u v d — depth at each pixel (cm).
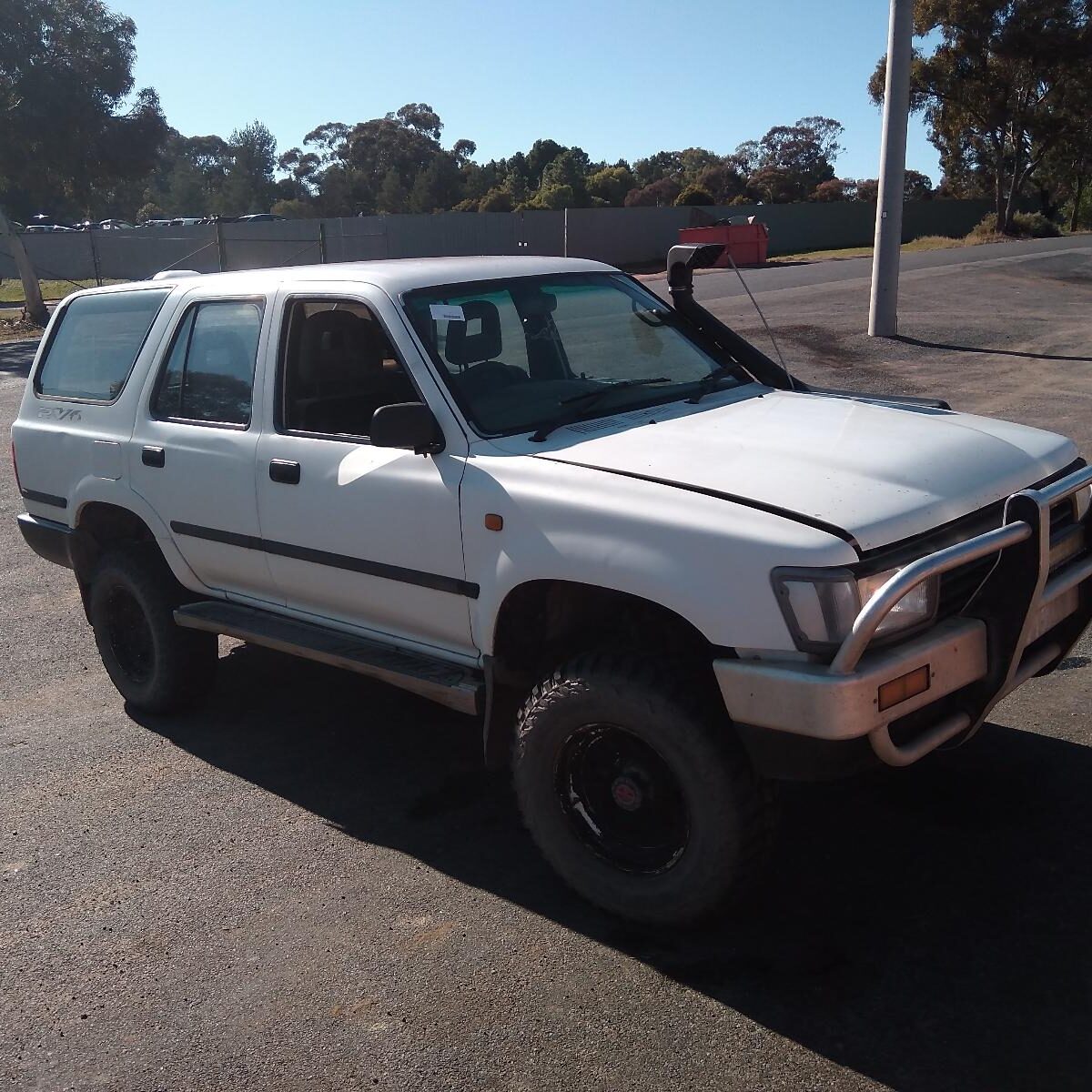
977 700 328
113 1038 315
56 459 543
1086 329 1593
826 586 293
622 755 341
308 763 479
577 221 4562
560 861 359
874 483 329
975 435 379
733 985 317
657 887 336
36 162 2869
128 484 504
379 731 508
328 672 584
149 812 443
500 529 358
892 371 1331
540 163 11100
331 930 357
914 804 407
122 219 9356
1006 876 360
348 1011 318
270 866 398
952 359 1402
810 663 296
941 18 4841
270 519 440
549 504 344
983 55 4878
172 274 537
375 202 9350
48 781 473
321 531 421
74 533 541
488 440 379
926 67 4984
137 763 486
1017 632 318
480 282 437
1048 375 1249
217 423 466
